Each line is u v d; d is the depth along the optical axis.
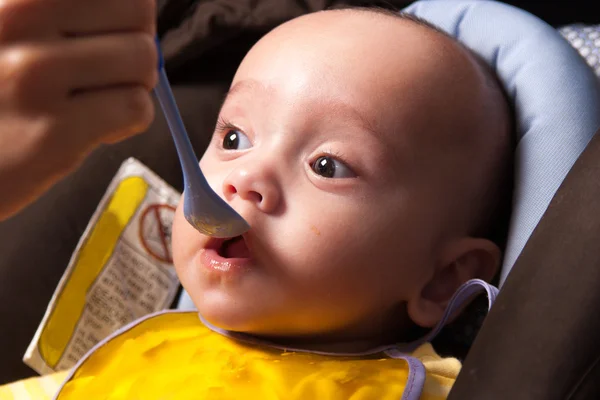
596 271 0.51
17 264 0.96
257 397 0.71
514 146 0.88
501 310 0.54
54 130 0.45
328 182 0.76
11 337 0.94
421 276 0.82
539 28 0.94
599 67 0.96
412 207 0.79
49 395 0.84
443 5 1.02
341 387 0.73
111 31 0.45
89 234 0.99
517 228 0.81
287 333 0.79
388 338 0.87
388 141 0.78
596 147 0.58
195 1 1.16
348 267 0.75
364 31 0.84
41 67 0.43
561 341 0.49
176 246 0.80
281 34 0.86
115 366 0.80
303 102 0.77
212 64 1.16
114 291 1.00
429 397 0.75
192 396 0.72
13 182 0.46
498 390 0.50
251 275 0.74
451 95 0.83
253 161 0.75
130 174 1.04
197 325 0.86
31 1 0.43
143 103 0.46
